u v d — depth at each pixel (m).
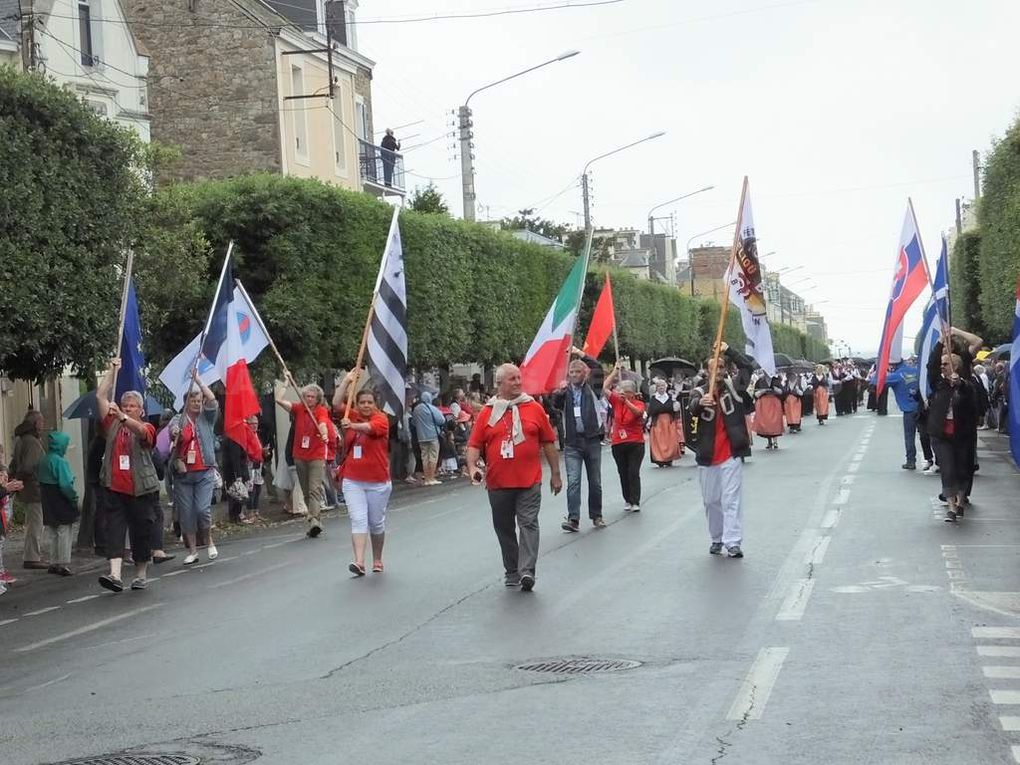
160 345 26.84
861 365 87.31
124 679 9.52
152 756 7.24
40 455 17.22
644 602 11.49
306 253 28.08
